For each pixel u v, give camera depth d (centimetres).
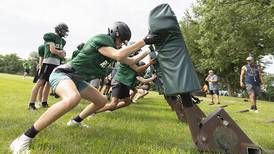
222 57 3409
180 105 693
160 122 657
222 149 370
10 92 1218
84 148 360
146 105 1107
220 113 377
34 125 339
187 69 374
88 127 508
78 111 716
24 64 3591
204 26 3105
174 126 612
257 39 3086
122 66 661
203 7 3067
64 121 554
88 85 450
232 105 1540
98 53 389
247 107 1413
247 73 1177
